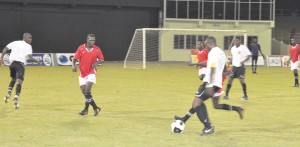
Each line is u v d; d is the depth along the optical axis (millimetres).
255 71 50219
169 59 77188
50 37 74062
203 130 14984
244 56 24859
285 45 81438
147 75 43938
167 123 17281
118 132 15445
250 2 79750
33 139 14180
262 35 80312
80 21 75312
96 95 26484
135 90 29547
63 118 18188
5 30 71562
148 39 76688
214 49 14656
